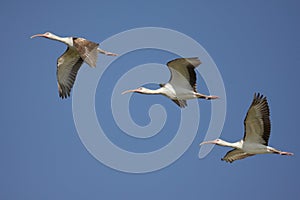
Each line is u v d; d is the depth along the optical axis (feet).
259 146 77.05
